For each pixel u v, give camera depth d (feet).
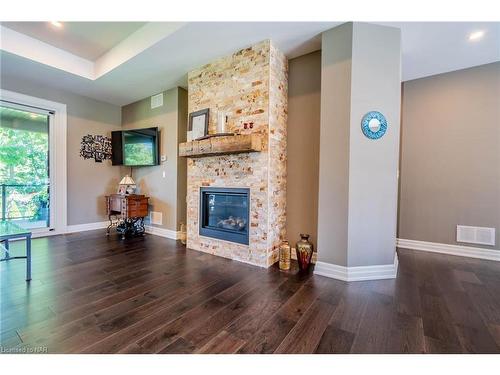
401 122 12.12
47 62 10.97
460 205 10.94
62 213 14.19
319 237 8.50
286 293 6.95
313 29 8.20
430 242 11.51
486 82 10.44
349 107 7.83
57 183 14.01
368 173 7.98
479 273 8.61
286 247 8.91
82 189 15.02
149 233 14.70
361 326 5.34
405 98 12.03
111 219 15.89
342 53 7.95
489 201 10.42
